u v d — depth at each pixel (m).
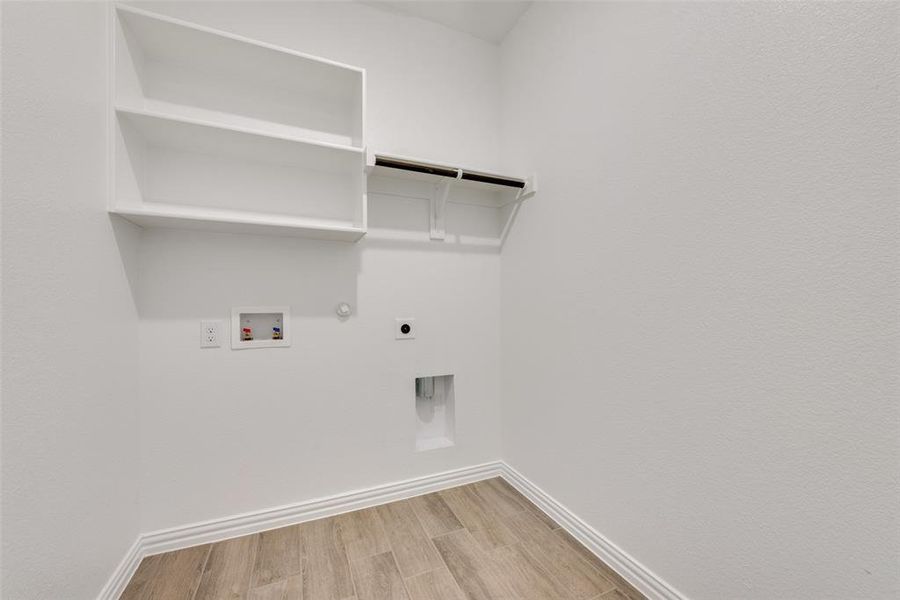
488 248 1.99
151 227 1.34
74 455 0.91
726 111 0.91
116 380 1.14
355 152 1.43
